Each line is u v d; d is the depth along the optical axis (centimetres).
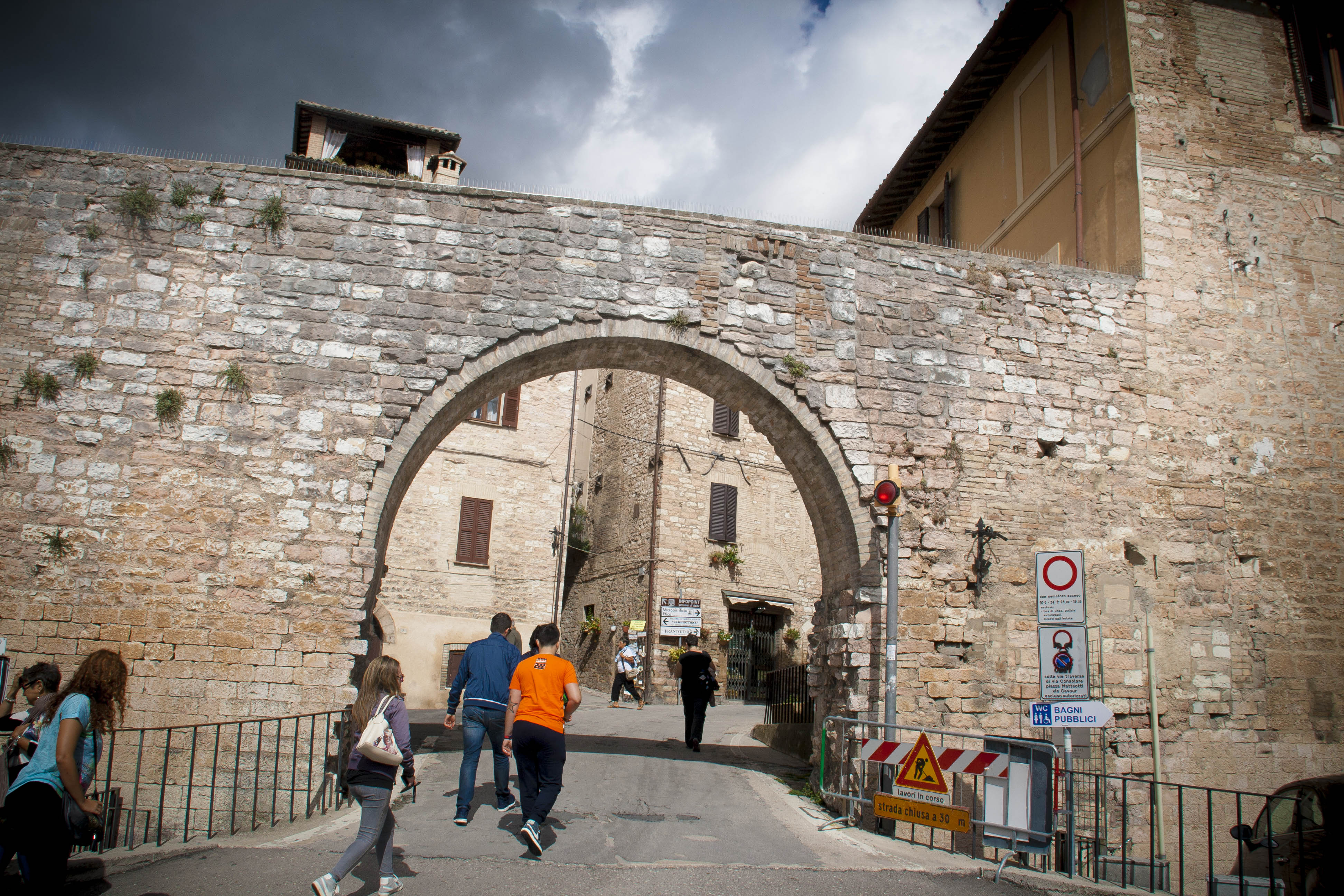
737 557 2667
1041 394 1257
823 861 812
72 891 633
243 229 1118
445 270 1144
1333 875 816
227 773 975
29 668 694
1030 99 1731
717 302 1198
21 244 1074
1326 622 1259
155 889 639
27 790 556
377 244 1138
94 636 990
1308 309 1374
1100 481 1244
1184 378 1307
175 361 1070
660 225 1210
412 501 2320
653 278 1189
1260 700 1215
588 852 773
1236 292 1359
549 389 2583
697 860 775
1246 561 1260
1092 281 1316
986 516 1203
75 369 1050
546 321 1148
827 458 1185
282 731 989
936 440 1212
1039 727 884
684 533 2603
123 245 1092
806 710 1520
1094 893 762
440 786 1051
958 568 1179
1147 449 1270
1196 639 1219
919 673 1138
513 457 2481
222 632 1008
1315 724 1220
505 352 1135
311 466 1065
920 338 1241
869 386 1211
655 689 2427
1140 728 1178
